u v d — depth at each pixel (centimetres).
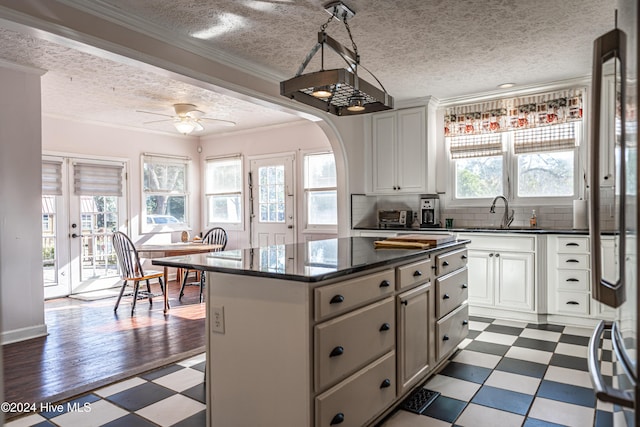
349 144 501
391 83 430
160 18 277
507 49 338
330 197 599
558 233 391
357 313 198
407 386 239
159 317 443
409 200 530
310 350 172
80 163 584
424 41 320
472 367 294
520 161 461
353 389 194
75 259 579
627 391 95
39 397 252
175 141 706
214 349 204
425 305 261
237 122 630
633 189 93
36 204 376
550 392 253
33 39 312
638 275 85
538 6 265
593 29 299
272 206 655
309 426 172
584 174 423
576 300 388
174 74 308
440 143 506
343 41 318
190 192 726
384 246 282
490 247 421
